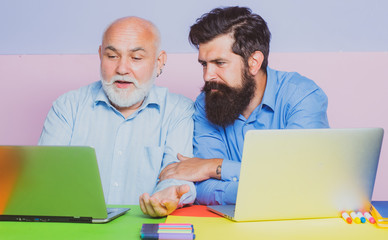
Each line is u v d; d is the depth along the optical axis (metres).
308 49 2.60
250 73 1.83
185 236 1.02
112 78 1.86
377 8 2.55
